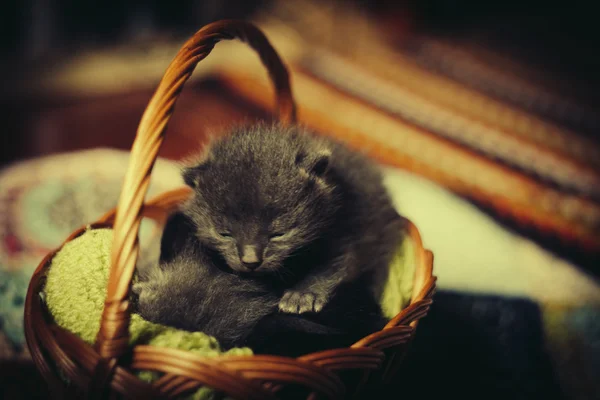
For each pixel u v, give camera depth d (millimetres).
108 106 603
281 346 261
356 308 287
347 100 628
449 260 403
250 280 280
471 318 362
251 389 226
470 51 771
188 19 722
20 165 457
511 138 585
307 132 321
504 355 340
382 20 798
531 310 371
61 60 646
